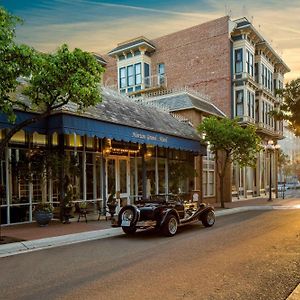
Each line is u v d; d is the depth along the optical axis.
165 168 22.28
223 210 20.75
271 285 6.21
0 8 9.98
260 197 34.66
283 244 9.85
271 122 37.41
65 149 15.57
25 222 14.42
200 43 33.03
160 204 12.50
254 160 22.77
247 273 6.98
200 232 12.54
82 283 6.50
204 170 27.03
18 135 14.38
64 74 10.74
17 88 14.05
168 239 11.17
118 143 18.59
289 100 16.08
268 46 34.59
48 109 11.49
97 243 10.66
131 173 19.52
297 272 7.02
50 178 14.74
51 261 8.31
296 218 16.30
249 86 31.97
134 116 18.77
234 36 31.98
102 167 17.56
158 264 7.80
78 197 16.22
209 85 32.09
